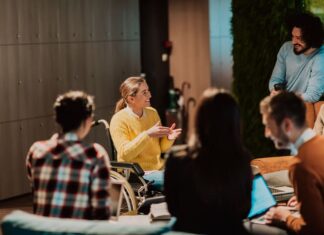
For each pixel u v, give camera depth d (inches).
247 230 156.5
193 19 447.8
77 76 367.2
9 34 326.6
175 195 151.6
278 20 303.0
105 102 388.2
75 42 365.7
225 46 458.9
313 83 274.1
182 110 452.4
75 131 157.5
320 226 149.2
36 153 157.1
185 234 143.4
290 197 187.9
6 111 327.0
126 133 237.0
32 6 338.3
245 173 149.6
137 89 237.5
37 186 156.3
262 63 308.7
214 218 150.3
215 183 147.5
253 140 313.6
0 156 325.1
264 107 154.8
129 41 406.3
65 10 358.3
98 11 381.1
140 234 137.9
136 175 230.8
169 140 241.1
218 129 147.0
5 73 325.7
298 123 152.3
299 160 151.9
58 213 153.8
